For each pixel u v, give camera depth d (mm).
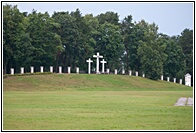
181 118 48375
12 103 65000
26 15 182875
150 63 175000
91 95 91750
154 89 149125
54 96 84625
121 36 185125
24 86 115188
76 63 178250
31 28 153875
